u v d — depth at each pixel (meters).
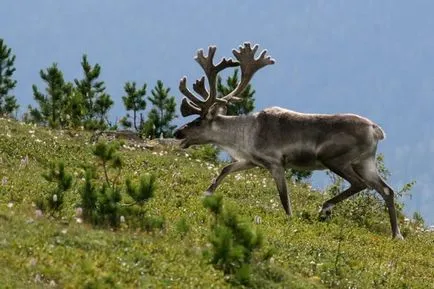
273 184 65.12
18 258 35.53
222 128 56.47
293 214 55.44
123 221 41.75
